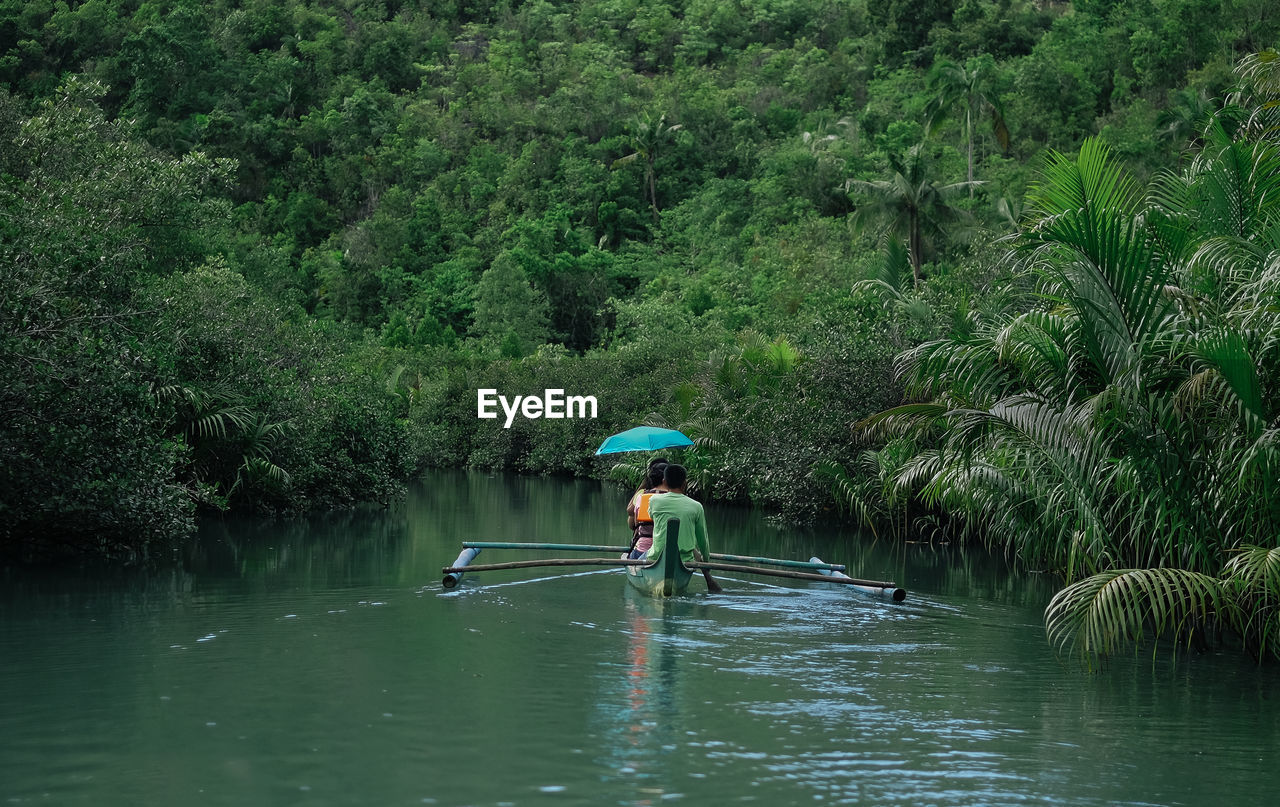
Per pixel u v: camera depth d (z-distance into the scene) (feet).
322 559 37.52
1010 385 27.91
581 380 102.73
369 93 288.51
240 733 16.58
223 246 123.95
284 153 272.72
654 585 30.37
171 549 39.40
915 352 29.37
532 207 247.29
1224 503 23.89
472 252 235.40
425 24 345.51
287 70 293.23
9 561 35.19
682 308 166.30
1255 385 21.71
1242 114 33.24
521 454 108.47
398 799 13.74
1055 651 24.13
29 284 33.55
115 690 19.07
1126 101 194.18
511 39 342.85
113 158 45.57
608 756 15.66
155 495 37.65
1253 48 186.29
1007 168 179.83
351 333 152.97
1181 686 21.06
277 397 52.34
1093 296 24.59
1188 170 31.94
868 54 275.18
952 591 33.12
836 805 13.83
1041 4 279.08
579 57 319.27
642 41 344.08
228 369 50.80
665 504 30.58
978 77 168.45
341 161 270.46
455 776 14.67
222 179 48.57
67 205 40.40
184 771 14.73
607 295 217.97
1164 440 24.44
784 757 15.81
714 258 209.05
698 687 19.94
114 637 23.72
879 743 16.69
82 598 28.68
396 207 252.62
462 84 307.78
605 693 19.35
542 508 63.57
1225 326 23.70
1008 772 15.40
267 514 53.31
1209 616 27.73
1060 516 28.17
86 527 36.63
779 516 56.29
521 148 271.69
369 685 19.66
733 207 224.53
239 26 308.81
